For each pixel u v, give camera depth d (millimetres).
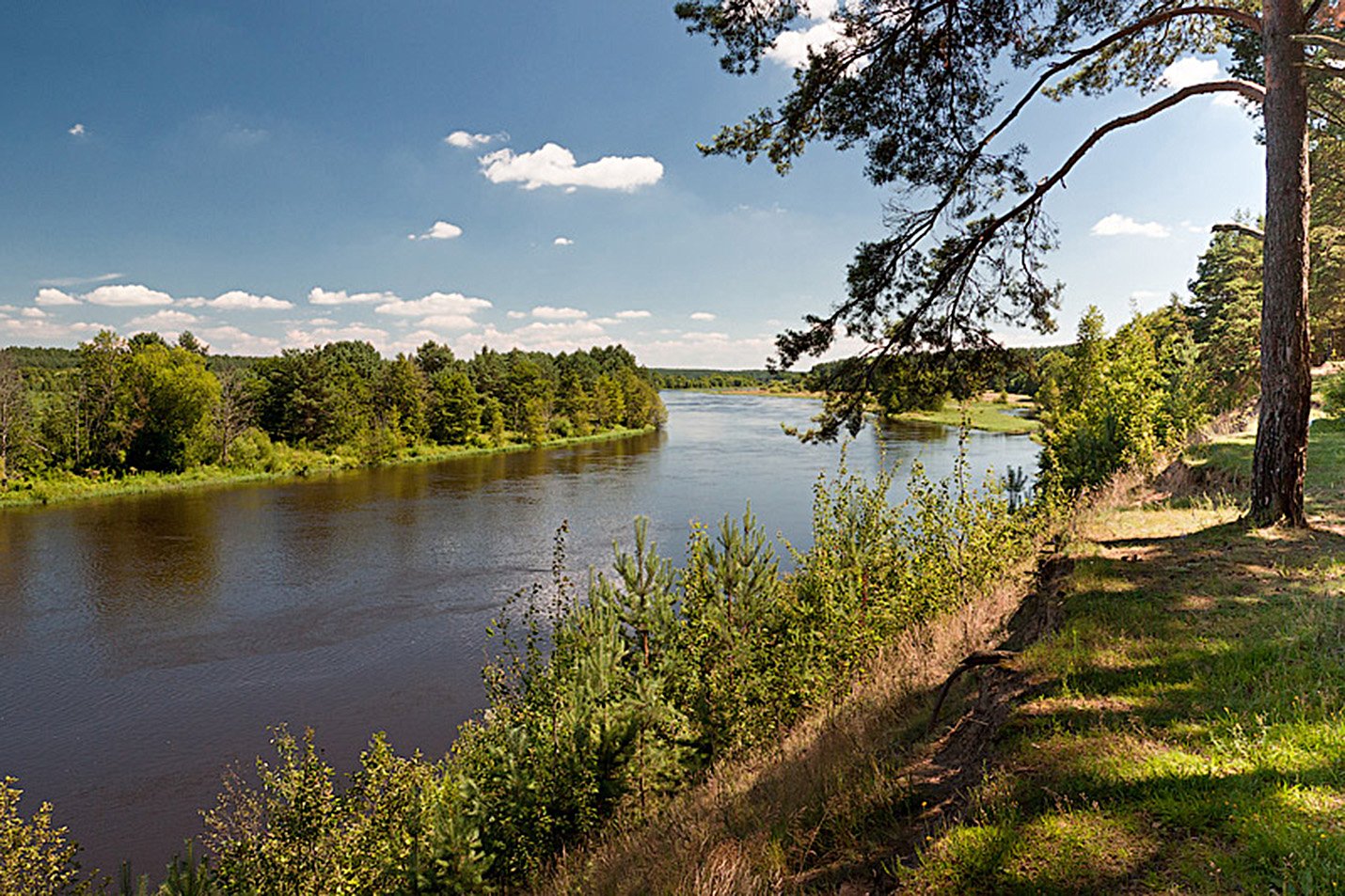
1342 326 30797
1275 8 8953
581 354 147125
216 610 24875
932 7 9227
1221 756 3695
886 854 3979
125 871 9203
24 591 27062
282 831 9773
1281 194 8891
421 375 86688
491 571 29062
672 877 4910
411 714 17391
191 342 75625
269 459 62531
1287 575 6875
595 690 8891
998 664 5723
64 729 16922
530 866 7949
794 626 9086
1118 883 2945
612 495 45844
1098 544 9344
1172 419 20047
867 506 9891
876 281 10562
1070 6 9938
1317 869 2691
